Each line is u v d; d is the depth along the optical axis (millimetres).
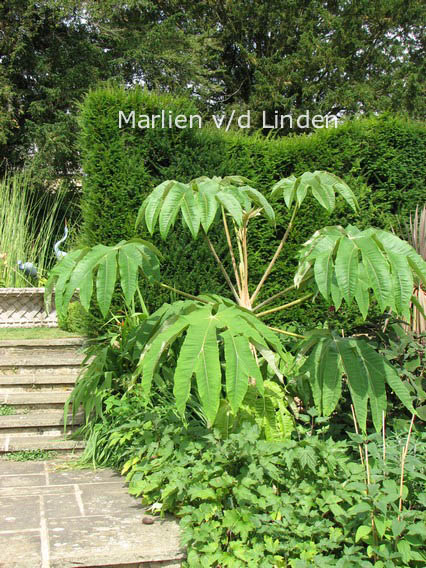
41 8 12055
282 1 16297
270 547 2590
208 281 5508
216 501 2910
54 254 8898
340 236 3277
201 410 3855
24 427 4398
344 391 3902
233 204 3398
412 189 6188
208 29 15891
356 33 16578
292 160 5875
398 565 2498
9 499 3312
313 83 16438
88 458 4043
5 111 11766
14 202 8656
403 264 3104
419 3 16688
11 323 6832
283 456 2992
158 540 2793
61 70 12734
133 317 4500
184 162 5492
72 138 12055
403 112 15625
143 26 13875
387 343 4070
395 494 2533
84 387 4258
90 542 2748
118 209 5355
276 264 5758
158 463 3344
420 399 3602
